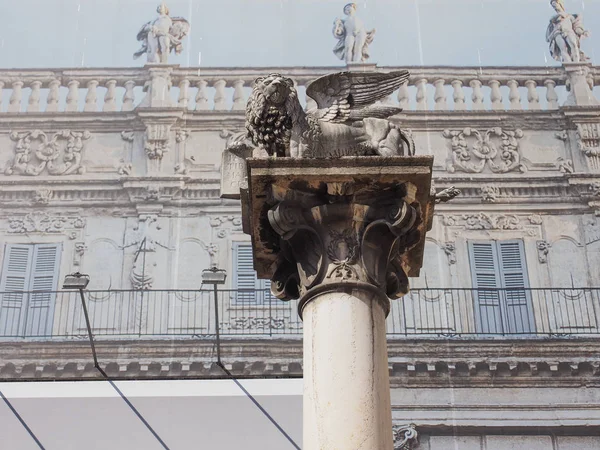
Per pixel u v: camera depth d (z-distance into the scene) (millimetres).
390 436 7258
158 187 20141
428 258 19500
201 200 20078
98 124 20688
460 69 20969
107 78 21062
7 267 19453
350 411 7188
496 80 20953
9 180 20156
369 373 7359
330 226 7863
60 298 19078
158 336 18578
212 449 16781
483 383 18328
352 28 20875
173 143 20562
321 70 20688
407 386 18312
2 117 20625
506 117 20641
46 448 16703
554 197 20047
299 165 7715
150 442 16812
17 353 18344
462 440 17891
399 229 7770
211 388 17312
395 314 18922
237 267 19484
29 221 19891
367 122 8328
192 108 20859
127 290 19109
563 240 19703
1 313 18828
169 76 21047
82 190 20156
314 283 7777
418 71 20859
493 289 19219
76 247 19688
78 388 17219
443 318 18906
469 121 20641
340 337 7484
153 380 17328
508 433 17953
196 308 18953
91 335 17703
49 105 20766
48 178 20219
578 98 20750
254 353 18375
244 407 17109
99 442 16812
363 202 7883
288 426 16969
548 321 18906
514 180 20172
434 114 20641
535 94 20828
